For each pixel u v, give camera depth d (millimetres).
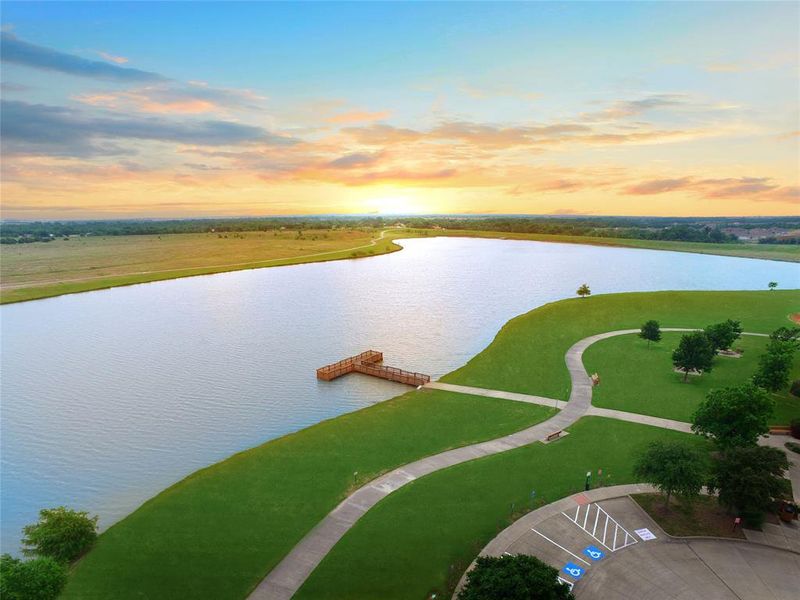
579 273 163875
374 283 145500
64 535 32500
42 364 78188
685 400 56031
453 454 44844
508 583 22609
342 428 51281
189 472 47250
